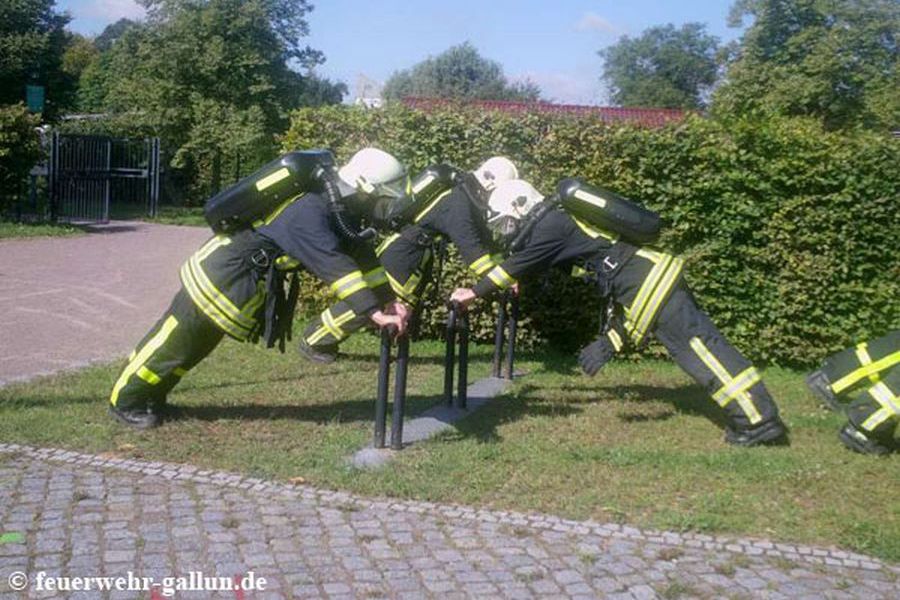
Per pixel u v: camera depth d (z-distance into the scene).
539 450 6.36
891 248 9.22
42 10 37.41
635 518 5.25
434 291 9.39
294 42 34.88
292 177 5.84
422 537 4.93
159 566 4.49
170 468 5.76
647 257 6.68
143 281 13.77
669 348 6.77
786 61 28.95
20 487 5.39
